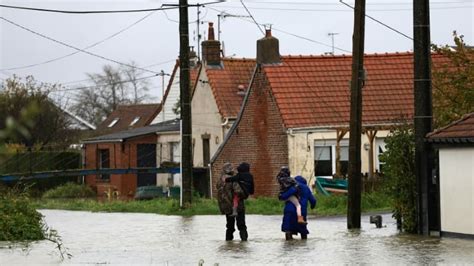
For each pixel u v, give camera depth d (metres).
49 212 51.06
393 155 29.38
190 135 47.50
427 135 27.97
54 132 84.44
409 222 29.12
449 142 26.95
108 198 66.19
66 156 82.56
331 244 26.03
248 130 60.84
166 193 67.75
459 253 22.75
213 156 64.06
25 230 29.69
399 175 29.23
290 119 57.84
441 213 27.62
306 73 60.97
